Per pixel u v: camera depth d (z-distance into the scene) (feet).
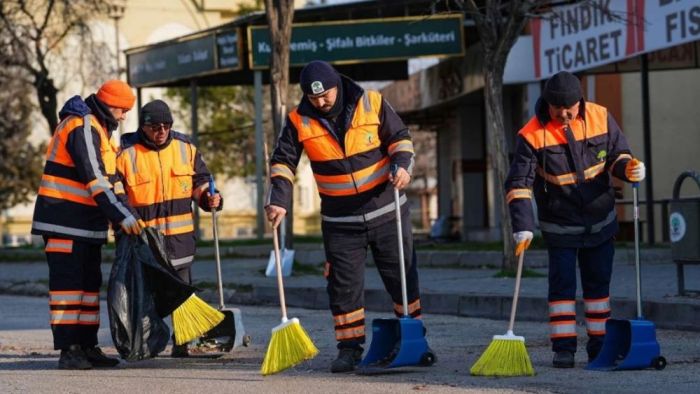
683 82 84.64
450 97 90.94
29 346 33.86
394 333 26.12
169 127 29.58
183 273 30.17
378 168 26.00
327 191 26.13
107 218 27.96
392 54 74.79
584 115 25.93
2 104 121.80
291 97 120.06
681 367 25.75
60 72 125.29
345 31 74.69
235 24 78.43
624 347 25.93
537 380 24.06
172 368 27.96
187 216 30.07
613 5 62.13
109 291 27.71
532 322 37.96
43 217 28.27
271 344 25.54
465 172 96.17
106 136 28.68
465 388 23.03
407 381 24.23
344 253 26.17
